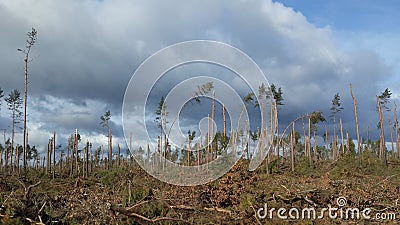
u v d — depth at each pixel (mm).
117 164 35125
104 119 39406
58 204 13102
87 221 11320
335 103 38219
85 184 21016
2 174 28312
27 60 27172
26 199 11906
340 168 21547
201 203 12781
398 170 23875
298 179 17734
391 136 40938
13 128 35031
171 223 10547
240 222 11133
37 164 40625
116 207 10141
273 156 27844
